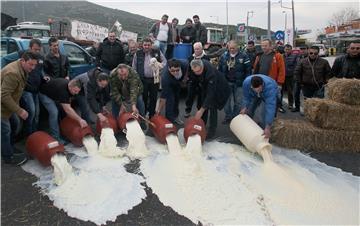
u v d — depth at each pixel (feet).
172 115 22.31
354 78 22.22
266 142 18.06
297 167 17.51
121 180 15.44
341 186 15.58
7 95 15.90
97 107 19.81
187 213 13.15
